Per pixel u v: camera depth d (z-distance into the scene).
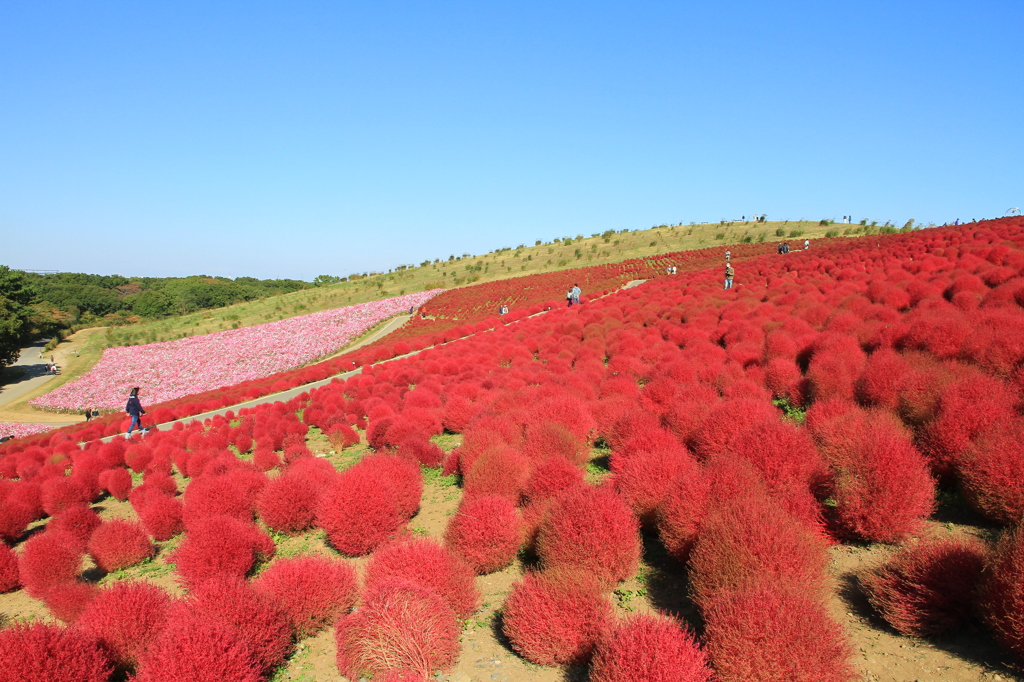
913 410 8.53
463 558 7.20
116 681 6.08
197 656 5.01
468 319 53.50
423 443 12.23
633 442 8.92
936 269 22.42
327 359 49.59
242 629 5.55
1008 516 6.05
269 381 36.12
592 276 66.31
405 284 96.75
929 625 4.80
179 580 8.28
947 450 7.12
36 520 14.55
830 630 4.27
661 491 7.30
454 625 5.53
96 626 6.09
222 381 48.28
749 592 4.52
